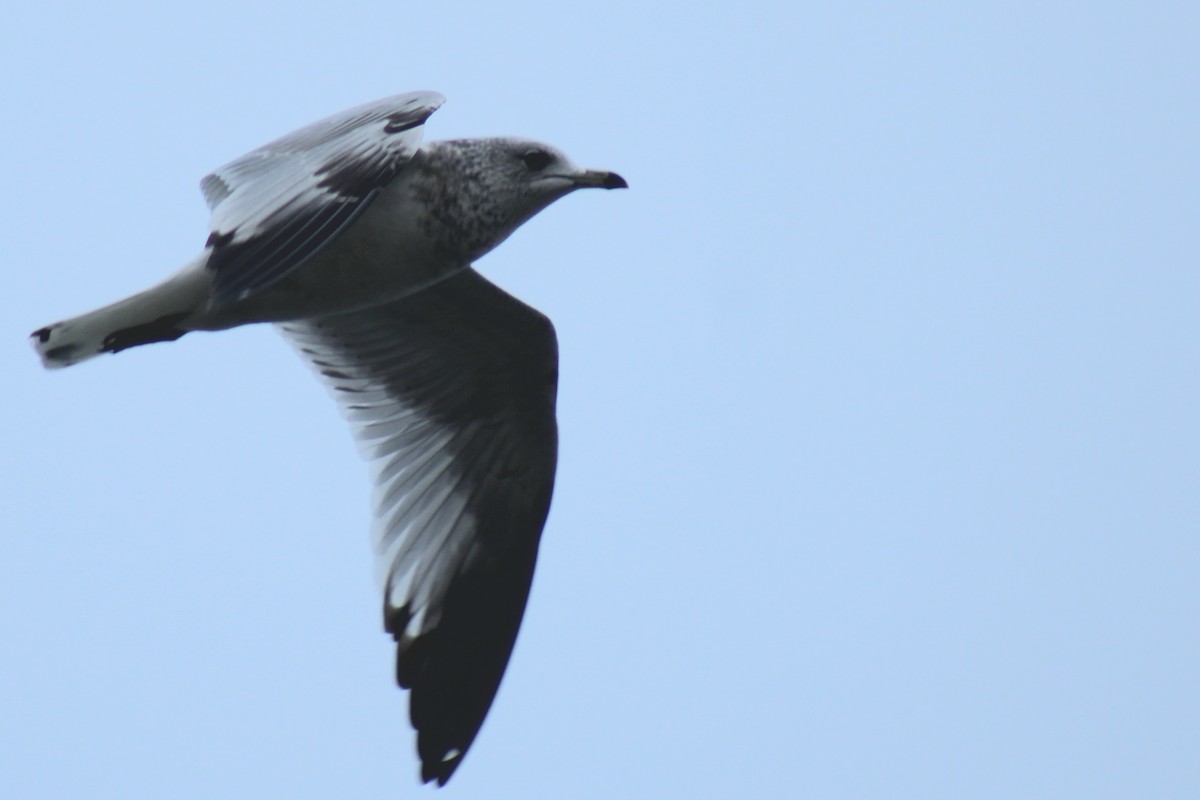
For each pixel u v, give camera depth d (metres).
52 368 11.07
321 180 10.40
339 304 11.45
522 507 13.25
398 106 10.91
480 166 11.53
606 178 11.74
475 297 12.37
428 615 12.98
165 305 10.98
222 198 10.70
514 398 13.02
